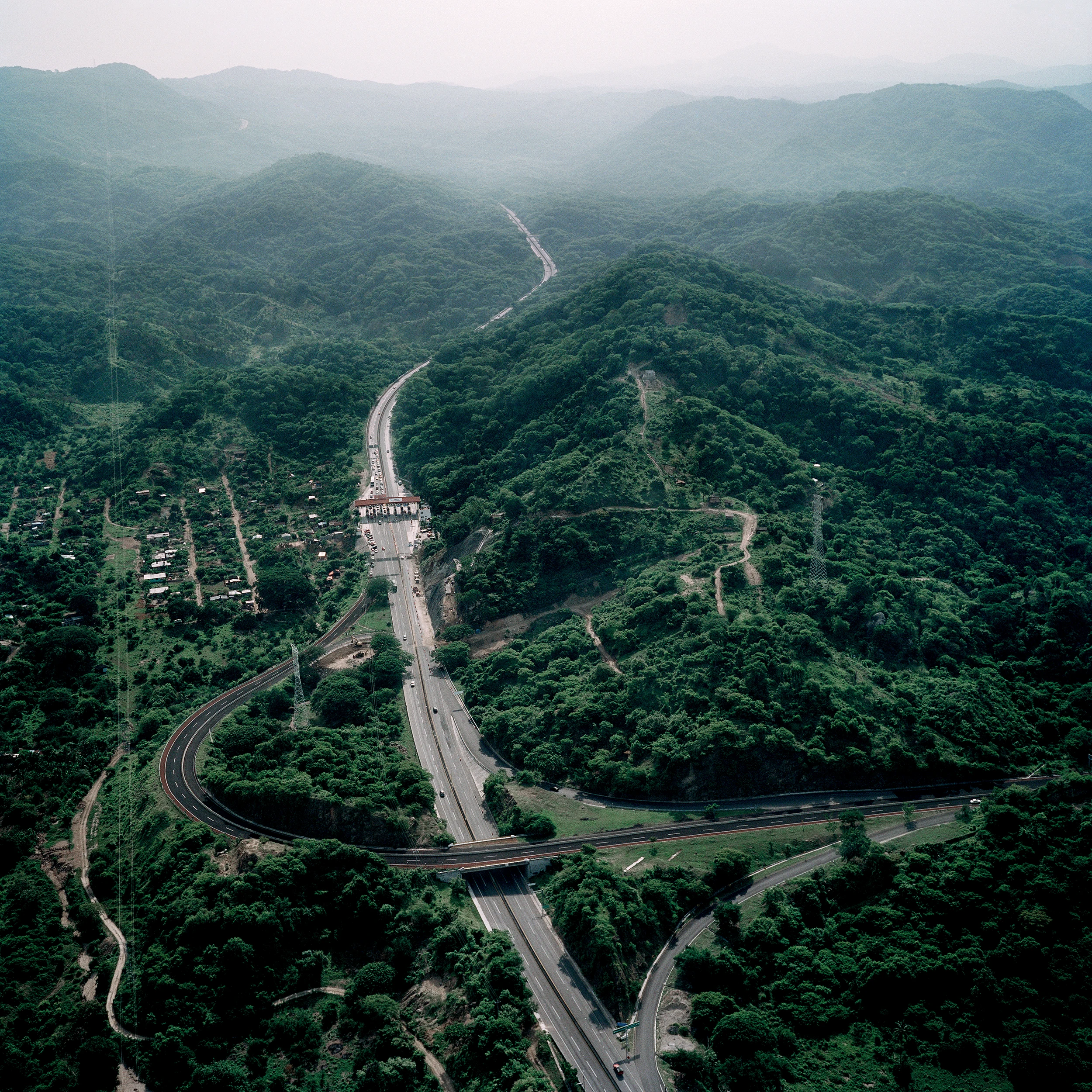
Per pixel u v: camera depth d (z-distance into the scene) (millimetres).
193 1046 183750
